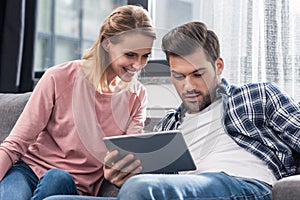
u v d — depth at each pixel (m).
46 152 1.82
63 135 1.80
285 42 2.14
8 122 2.11
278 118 1.68
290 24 2.14
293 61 2.12
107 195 1.80
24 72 2.79
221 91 1.75
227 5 2.26
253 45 2.19
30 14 2.80
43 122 1.79
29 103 1.80
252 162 1.63
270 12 2.17
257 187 1.49
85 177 1.79
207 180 1.38
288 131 1.65
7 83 2.77
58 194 1.54
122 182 1.61
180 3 2.64
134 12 1.70
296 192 1.22
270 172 1.62
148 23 1.70
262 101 1.72
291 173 1.65
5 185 1.67
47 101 1.79
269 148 1.66
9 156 1.73
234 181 1.43
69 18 3.04
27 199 1.63
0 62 2.79
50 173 1.58
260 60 2.18
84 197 1.46
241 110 1.72
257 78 2.18
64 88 1.81
